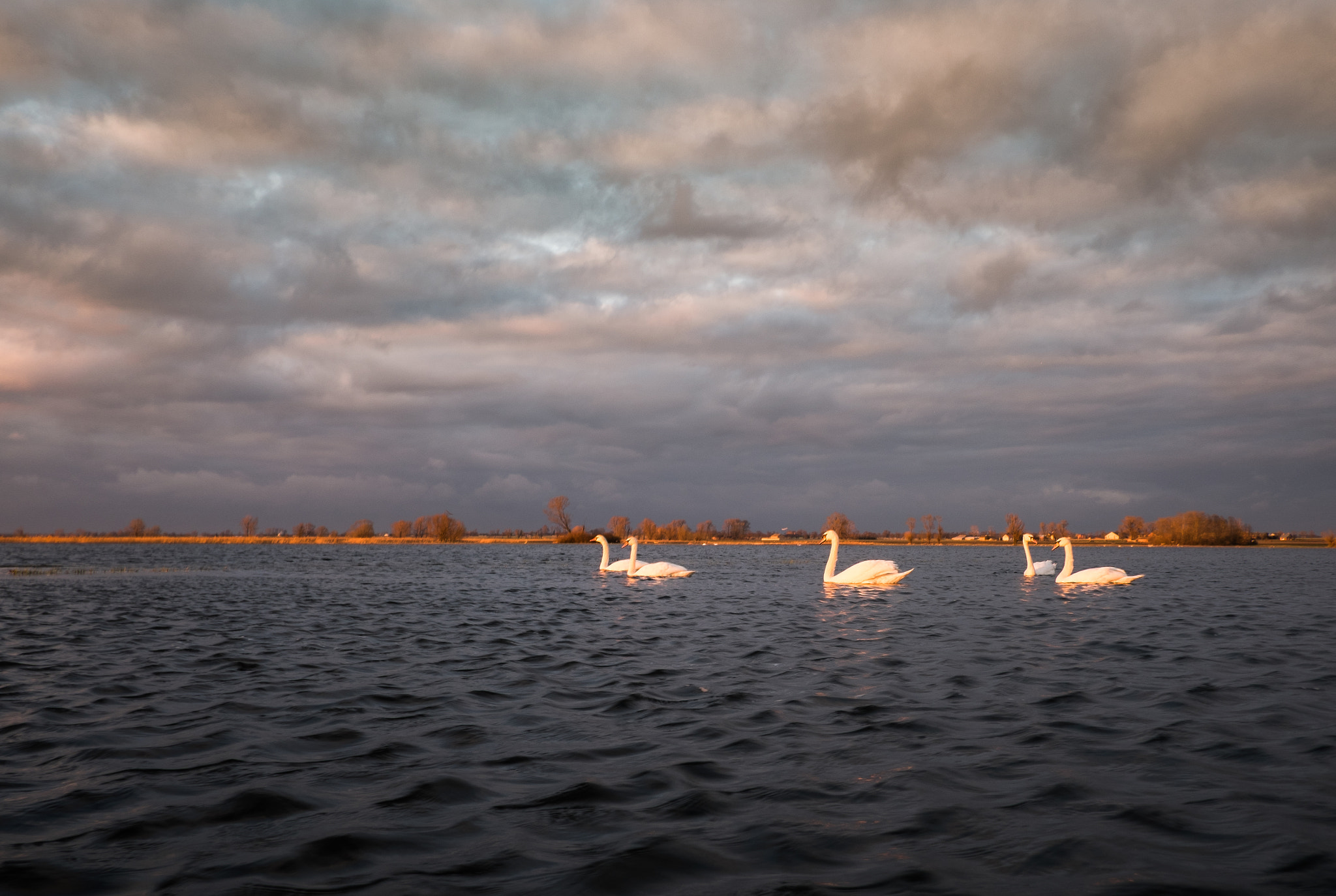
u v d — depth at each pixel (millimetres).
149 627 24359
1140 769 9523
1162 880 6453
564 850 7133
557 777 9328
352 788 8961
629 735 11227
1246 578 51906
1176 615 27766
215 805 8375
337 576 51969
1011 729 11469
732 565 71688
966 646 20031
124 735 11289
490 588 41188
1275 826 7645
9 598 34844
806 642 20781
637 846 7195
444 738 11094
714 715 12438
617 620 26266
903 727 11586
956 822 7809
